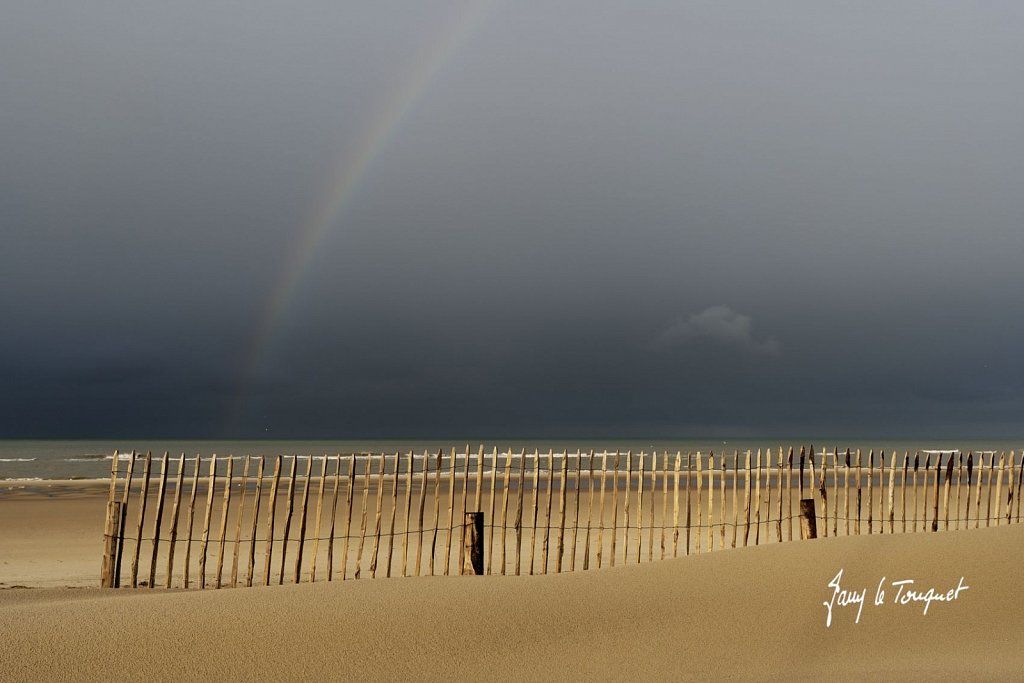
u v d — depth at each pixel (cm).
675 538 1170
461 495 2262
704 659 625
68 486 2877
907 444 13200
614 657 629
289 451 9788
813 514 1206
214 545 1566
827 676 590
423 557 1430
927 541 853
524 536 1605
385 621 680
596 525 1728
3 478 3872
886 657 632
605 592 760
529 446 11588
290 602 724
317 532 1077
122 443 14275
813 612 710
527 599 741
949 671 595
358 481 2867
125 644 623
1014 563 791
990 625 685
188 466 4819
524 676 592
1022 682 570
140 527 1084
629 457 1195
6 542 1652
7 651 600
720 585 769
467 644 645
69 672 574
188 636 641
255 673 584
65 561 1455
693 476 3209
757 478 1223
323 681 575
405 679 583
